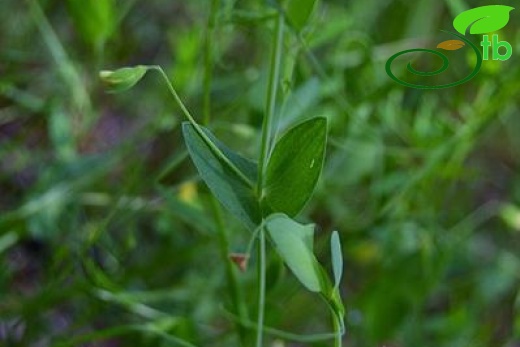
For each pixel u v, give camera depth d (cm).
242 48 60
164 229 52
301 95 45
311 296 53
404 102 55
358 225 52
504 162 69
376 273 53
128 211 50
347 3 63
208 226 45
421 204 52
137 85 64
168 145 57
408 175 52
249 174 34
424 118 53
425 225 52
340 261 32
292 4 39
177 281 53
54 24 62
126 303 47
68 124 52
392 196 52
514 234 63
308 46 43
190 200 48
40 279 54
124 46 63
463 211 60
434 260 52
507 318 59
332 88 47
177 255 50
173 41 62
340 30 51
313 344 51
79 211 51
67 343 44
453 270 57
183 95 51
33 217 49
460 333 53
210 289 50
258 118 47
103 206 53
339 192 54
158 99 61
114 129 61
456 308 56
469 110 52
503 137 70
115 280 50
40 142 57
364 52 52
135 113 62
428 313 61
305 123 33
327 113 50
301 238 32
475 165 69
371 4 64
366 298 52
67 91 57
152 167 57
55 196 49
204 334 50
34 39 61
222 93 57
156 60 65
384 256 52
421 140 52
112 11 48
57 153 53
